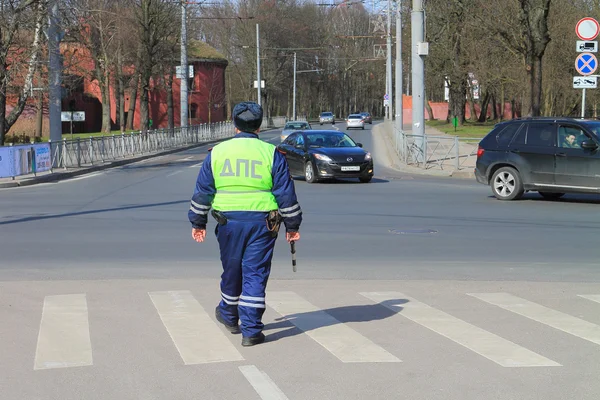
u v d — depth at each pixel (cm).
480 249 1138
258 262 620
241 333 658
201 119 8375
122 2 5550
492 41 4762
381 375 548
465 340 641
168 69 6475
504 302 786
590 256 1079
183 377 547
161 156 4047
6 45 3061
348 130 7125
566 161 1691
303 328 682
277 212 619
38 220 1484
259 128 635
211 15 9250
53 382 539
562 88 4728
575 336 655
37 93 3738
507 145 1784
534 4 3058
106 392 518
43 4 2972
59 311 746
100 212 1605
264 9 8844
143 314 734
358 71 11675
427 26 6219
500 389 519
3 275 946
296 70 10162
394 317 722
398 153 3441
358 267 1000
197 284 884
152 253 1110
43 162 2675
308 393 510
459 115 6781
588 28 2109
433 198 1839
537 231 1312
